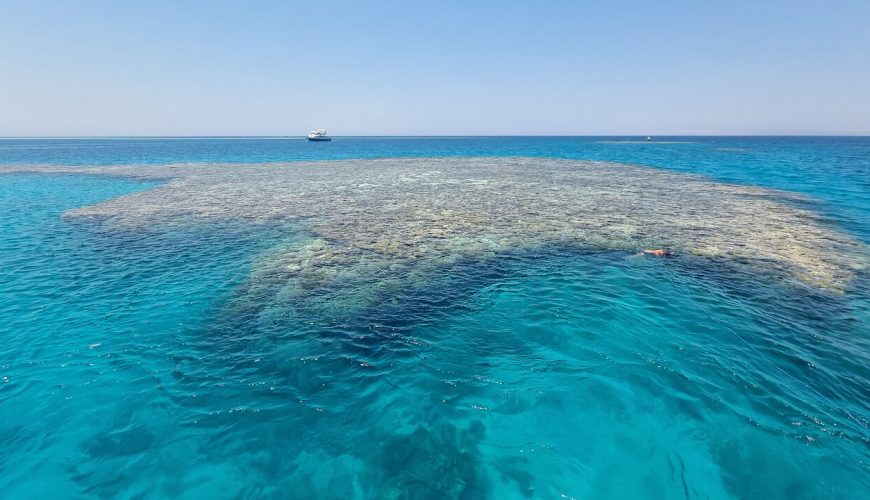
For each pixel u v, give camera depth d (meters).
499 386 7.77
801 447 6.16
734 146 104.94
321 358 8.74
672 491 5.60
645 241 16.25
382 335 9.63
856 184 31.47
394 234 17.78
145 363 8.55
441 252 15.26
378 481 5.84
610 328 9.58
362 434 6.68
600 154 74.69
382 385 7.87
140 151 94.06
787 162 51.62
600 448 6.33
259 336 9.62
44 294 11.80
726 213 21.41
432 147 113.00
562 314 10.30
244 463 6.15
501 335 9.50
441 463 6.12
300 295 11.74
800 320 9.80
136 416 7.05
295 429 6.79
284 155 77.88
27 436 6.59
